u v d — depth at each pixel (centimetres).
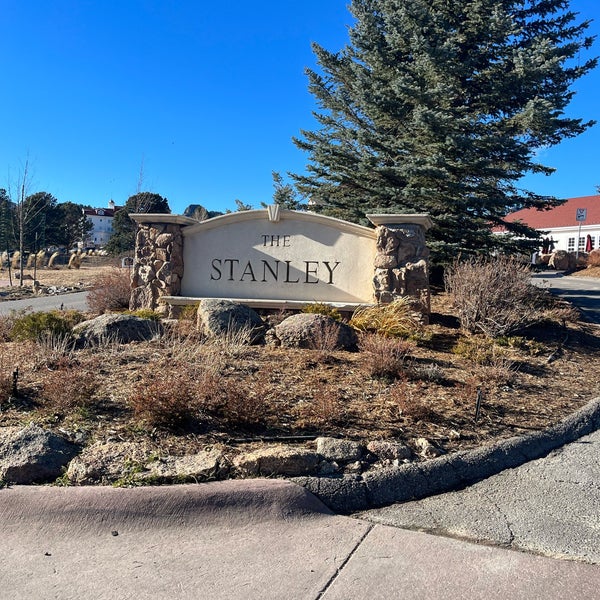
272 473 420
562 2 1686
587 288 1844
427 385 622
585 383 700
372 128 1858
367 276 1038
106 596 304
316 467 429
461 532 376
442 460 454
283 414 519
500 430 525
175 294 1098
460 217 1382
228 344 717
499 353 793
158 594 306
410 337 842
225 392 525
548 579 324
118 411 508
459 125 1366
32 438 430
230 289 1095
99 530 366
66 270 3184
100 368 632
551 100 1467
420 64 1415
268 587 313
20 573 323
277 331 773
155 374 608
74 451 437
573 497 425
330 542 360
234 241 1095
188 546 353
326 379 619
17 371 567
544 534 373
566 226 4484
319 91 1939
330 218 1048
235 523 377
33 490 388
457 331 931
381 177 1508
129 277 1282
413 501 421
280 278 1074
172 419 474
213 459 423
